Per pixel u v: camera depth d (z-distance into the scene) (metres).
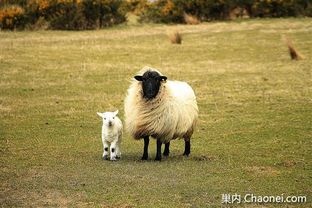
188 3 47.66
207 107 20.19
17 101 20.88
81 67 26.84
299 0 48.19
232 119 18.44
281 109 19.62
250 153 14.39
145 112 13.34
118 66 27.19
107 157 13.66
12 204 10.17
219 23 44.16
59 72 25.78
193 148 15.16
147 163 13.24
